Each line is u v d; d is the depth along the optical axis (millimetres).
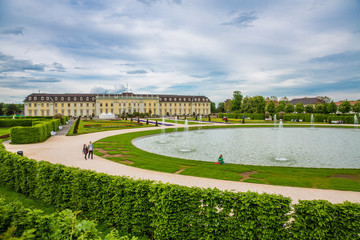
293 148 26938
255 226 7012
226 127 55500
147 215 8086
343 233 6410
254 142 31812
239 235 7078
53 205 10383
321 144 29875
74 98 127688
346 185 13250
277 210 6969
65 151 24281
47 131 35938
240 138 36000
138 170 16516
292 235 6793
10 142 30422
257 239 7086
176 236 7566
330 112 103062
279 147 27672
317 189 12547
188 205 7551
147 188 8156
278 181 13984
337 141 32469
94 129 48625
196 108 150750
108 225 8680
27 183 11547
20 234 5457
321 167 18625
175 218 7598
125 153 22969
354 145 28906
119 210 8398
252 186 13047
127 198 8281
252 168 17141
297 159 21359
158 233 7703
